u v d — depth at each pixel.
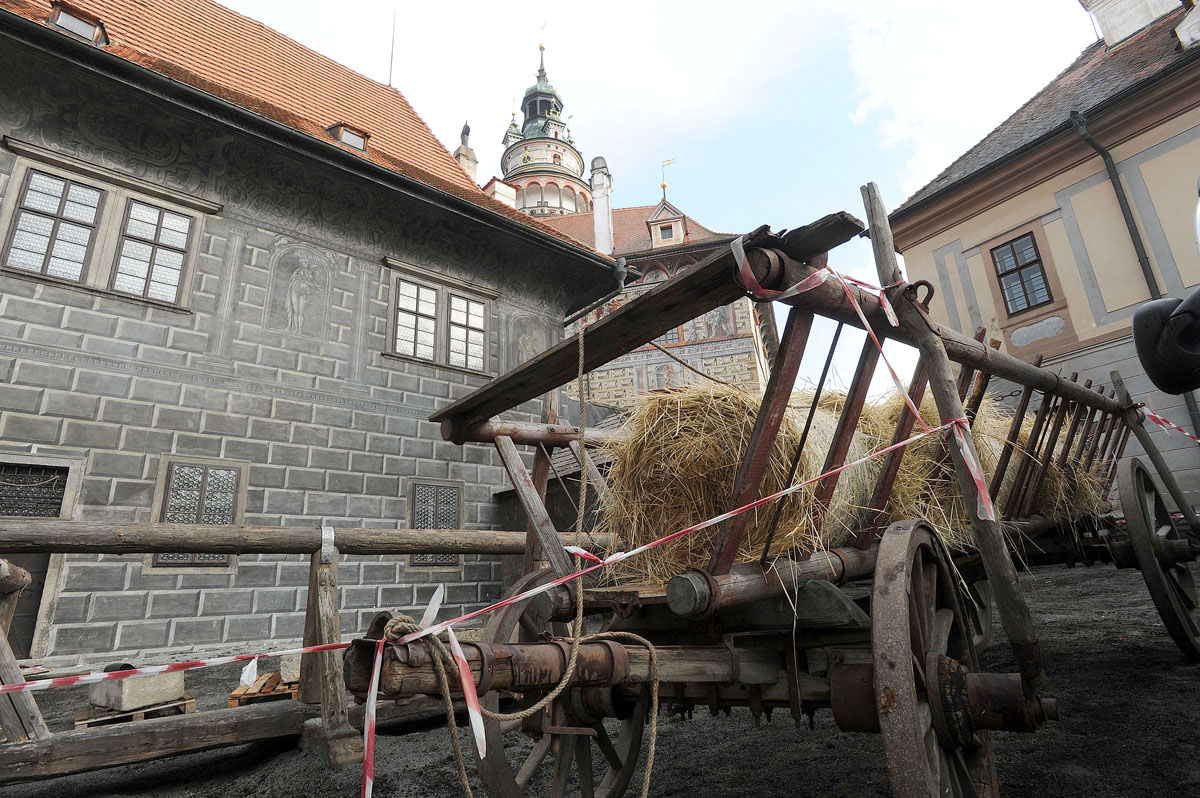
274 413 8.88
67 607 6.83
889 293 2.10
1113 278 11.96
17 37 7.21
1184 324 2.48
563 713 2.13
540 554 2.81
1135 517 3.50
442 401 10.70
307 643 3.51
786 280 1.62
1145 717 2.81
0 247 7.34
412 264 10.97
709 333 23.52
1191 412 10.64
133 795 2.99
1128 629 4.57
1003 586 1.91
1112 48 15.23
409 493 9.93
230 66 11.90
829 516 2.13
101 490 7.32
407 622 1.32
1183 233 11.21
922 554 2.02
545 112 58.84
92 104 8.16
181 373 8.21
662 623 2.20
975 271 14.14
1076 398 3.61
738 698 2.02
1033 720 1.68
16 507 6.86
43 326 7.37
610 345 2.05
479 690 1.41
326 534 3.63
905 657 1.55
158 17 11.73
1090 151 12.42
